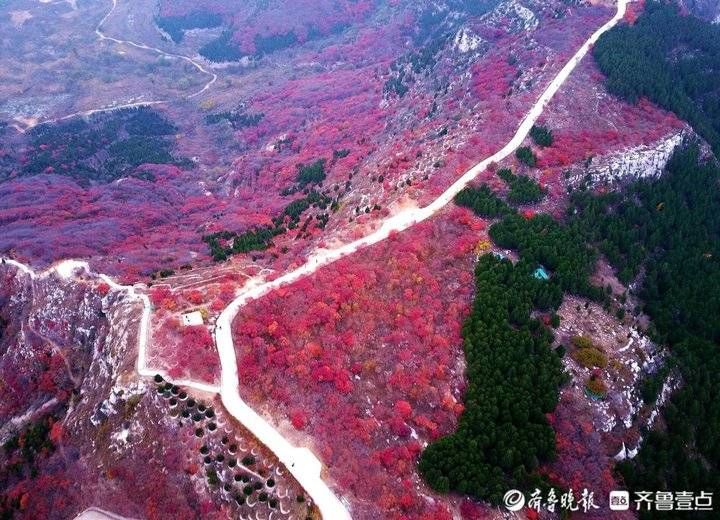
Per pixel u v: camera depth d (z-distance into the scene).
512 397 84.00
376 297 100.81
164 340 93.62
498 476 76.19
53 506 85.12
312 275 105.88
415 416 84.06
